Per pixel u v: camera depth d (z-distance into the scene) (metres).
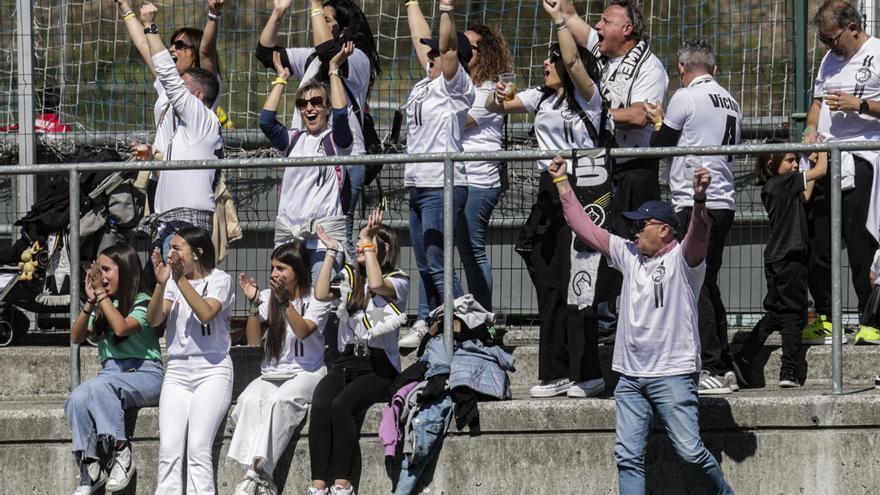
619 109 27.47
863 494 25.62
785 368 28.56
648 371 24.48
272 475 26.17
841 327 26.31
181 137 29.73
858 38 30.14
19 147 36.09
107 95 38.19
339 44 29.72
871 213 29.33
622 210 27.02
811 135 30.58
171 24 39.25
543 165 27.44
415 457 25.59
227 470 26.67
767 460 25.77
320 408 25.97
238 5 38.88
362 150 30.30
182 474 26.42
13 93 37.41
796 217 28.52
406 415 25.77
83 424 26.27
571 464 25.89
